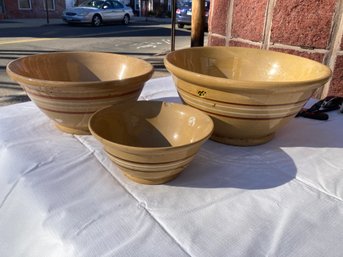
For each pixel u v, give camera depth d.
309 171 0.53
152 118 0.55
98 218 0.40
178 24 7.64
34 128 0.66
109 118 0.50
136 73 0.66
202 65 0.72
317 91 0.97
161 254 0.35
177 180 0.49
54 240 0.38
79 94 0.53
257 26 1.06
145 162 0.42
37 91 0.54
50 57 0.69
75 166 0.52
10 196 0.47
